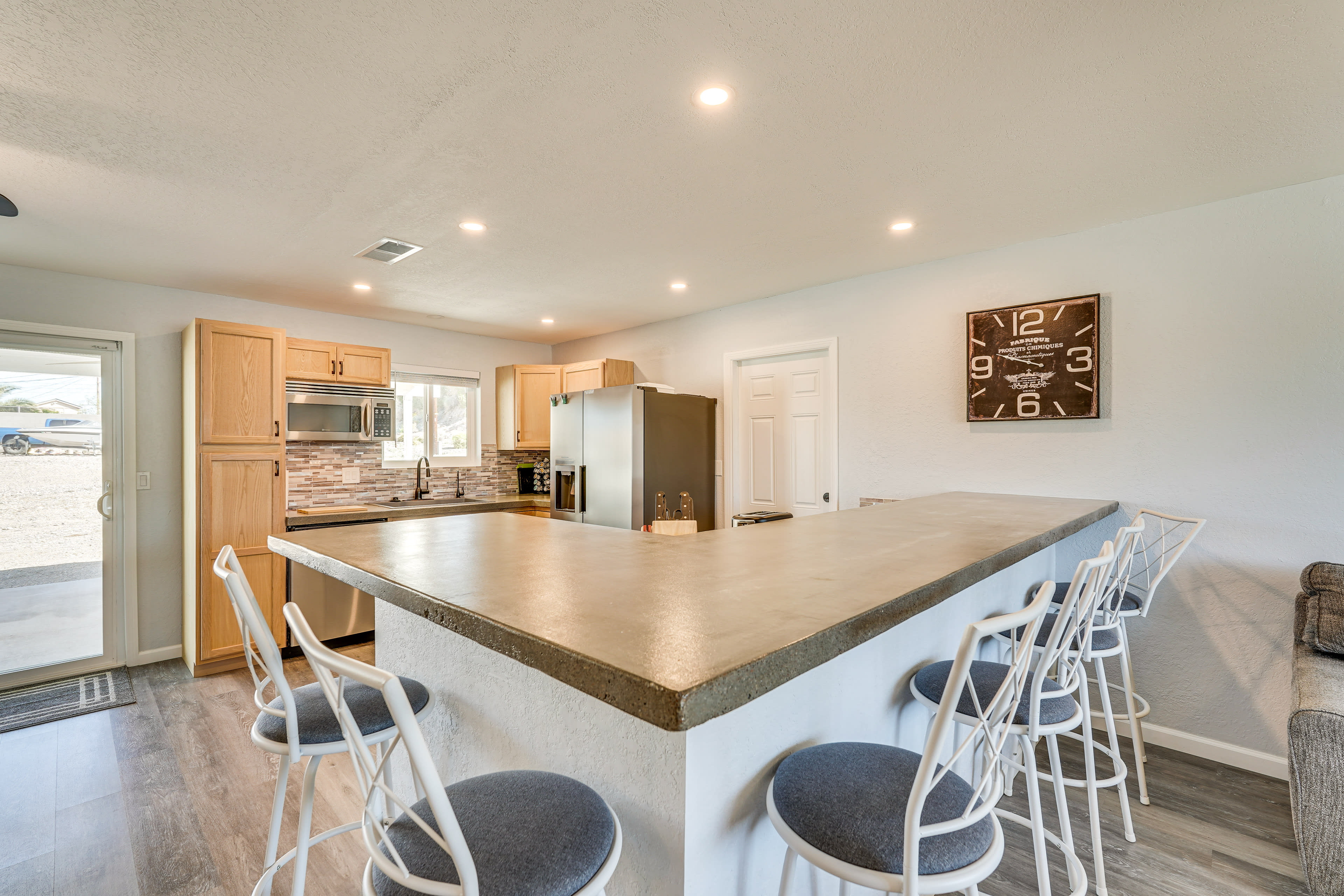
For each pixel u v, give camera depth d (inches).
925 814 38.2
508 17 55.0
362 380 167.9
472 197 94.5
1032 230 109.9
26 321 129.3
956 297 125.6
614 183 89.4
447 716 63.4
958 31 57.2
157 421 145.1
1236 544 97.3
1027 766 55.1
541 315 178.1
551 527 81.4
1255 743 96.0
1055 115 71.7
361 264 127.2
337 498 178.5
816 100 68.6
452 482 203.6
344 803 87.0
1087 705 68.2
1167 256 102.4
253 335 141.4
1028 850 76.2
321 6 53.4
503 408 211.0
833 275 138.6
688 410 164.9
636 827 42.6
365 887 36.7
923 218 104.0
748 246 118.2
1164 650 103.7
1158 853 75.8
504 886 32.6
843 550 59.9
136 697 123.2
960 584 49.9
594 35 57.6
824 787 41.2
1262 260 94.5
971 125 73.9
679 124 73.4
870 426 139.0
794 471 156.6
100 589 139.1
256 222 103.6
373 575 49.3
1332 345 89.7
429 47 59.1
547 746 49.9
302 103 68.5
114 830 80.4
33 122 71.9
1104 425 108.7
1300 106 69.6
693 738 39.6
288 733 49.7
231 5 53.0
